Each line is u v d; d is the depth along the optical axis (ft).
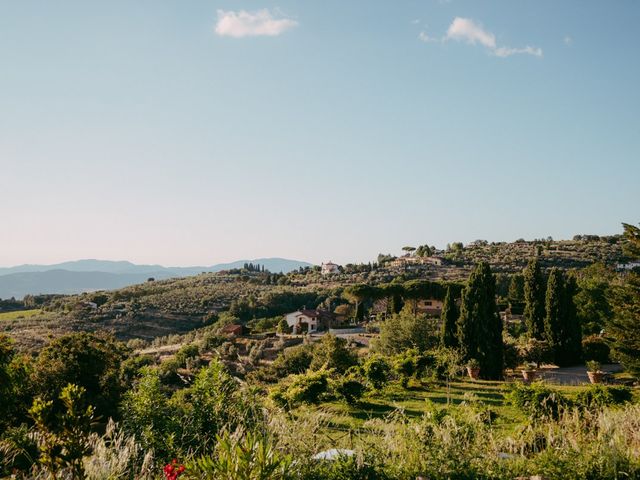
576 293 130.82
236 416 22.06
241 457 12.96
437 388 68.18
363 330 178.60
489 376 81.35
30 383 53.67
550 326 103.40
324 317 214.69
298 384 51.24
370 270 361.51
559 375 87.81
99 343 73.10
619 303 70.18
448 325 91.71
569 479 16.93
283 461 13.78
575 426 21.95
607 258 300.20
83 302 252.42
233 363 99.50
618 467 17.12
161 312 238.68
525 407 32.24
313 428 19.10
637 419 22.63
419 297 162.71
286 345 154.51
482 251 374.43
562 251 337.72
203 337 166.20
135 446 18.71
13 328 183.21
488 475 17.26
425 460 17.74
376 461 17.46
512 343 93.56
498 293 215.31
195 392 23.57
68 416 15.06
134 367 84.64
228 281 390.63
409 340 99.60
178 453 19.43
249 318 236.84
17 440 19.90
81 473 15.08
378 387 62.28
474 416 22.77
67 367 64.64
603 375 76.79
